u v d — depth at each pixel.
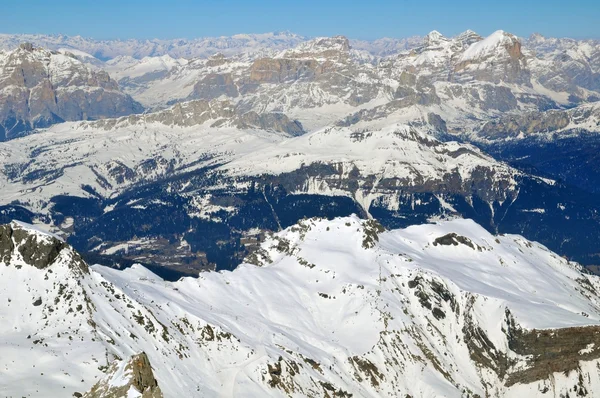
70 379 184.62
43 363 190.00
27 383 178.75
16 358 190.00
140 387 117.94
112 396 115.31
